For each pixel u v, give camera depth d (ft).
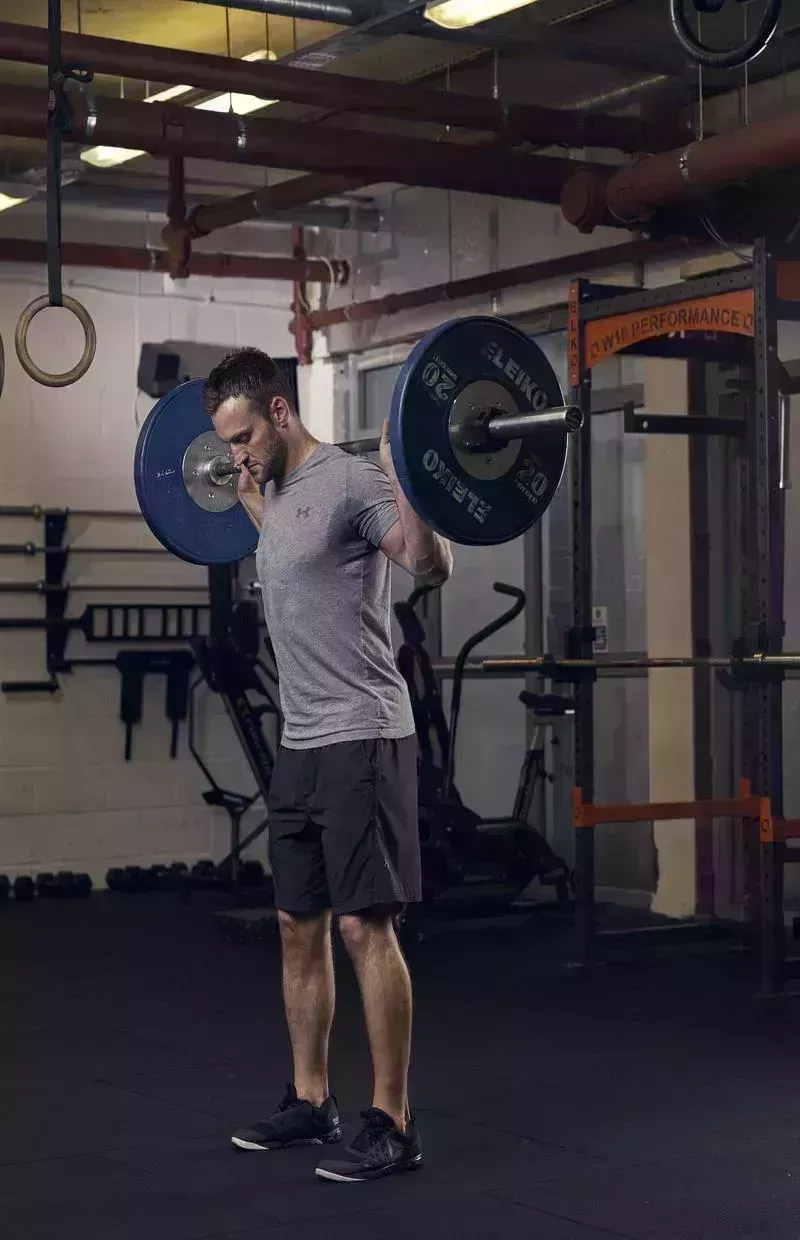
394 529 10.62
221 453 13.07
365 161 19.06
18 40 16.53
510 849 21.86
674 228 19.35
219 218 23.80
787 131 16.63
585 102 21.45
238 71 17.30
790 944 19.83
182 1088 13.33
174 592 27.63
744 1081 13.38
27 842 26.50
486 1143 11.55
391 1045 10.77
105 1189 10.53
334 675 10.84
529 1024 15.72
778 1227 9.68
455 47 20.12
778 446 17.16
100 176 25.45
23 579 26.55
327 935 11.58
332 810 10.73
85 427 26.99
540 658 18.95
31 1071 13.98
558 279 23.93
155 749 27.50
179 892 26.25
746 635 17.53
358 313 27.12
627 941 19.39
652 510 22.81
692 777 22.15
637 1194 10.35
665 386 22.75
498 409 10.08
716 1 12.32
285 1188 10.52
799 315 17.49
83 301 26.94
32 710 26.58
